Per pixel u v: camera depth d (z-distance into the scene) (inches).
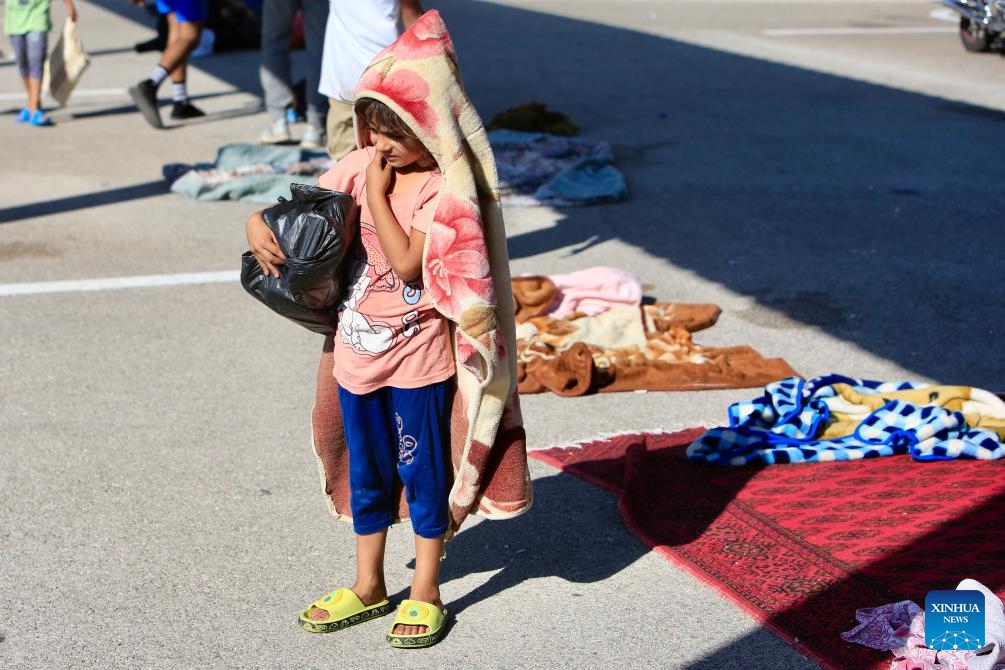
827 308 469.1
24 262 510.6
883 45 1229.1
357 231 229.6
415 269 224.1
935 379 399.9
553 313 446.3
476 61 1064.8
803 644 244.4
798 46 1206.3
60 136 759.1
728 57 1119.0
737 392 389.1
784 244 552.4
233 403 373.1
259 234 226.5
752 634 251.1
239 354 414.9
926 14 1510.8
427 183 224.5
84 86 935.0
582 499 312.7
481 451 235.5
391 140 218.1
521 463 243.4
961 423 338.3
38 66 779.4
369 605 256.8
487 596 267.6
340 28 462.0
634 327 430.9
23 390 380.5
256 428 355.6
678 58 1106.1
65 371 396.5
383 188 223.3
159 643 248.7
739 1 1621.6
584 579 274.4
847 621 252.7
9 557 281.4
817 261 527.8
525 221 589.3
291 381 392.2
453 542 292.2
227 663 242.2
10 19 774.5
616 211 608.1
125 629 253.6
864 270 515.5
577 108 868.6
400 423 238.1
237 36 1113.4
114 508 305.7
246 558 283.1
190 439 347.3
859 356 419.8
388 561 283.4
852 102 911.0
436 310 230.8
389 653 246.4
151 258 520.4
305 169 640.4
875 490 314.3
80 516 301.4
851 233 571.5
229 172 638.5
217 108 859.4
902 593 263.0
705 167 701.9
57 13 1350.9
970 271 515.2
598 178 650.8
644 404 378.9
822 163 714.8
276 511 306.0
